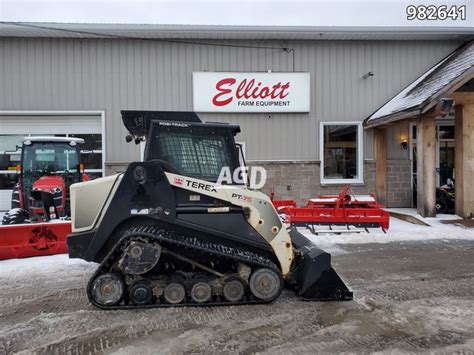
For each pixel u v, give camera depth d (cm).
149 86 1166
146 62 1164
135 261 390
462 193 952
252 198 430
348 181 1206
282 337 345
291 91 1174
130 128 471
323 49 1202
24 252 620
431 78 1080
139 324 371
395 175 1232
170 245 411
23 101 1146
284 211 847
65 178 820
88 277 528
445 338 343
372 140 1215
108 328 363
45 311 408
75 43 1150
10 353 318
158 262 425
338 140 1222
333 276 434
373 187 1214
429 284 495
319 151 1199
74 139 857
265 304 420
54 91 1151
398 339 341
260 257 430
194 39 1169
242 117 1177
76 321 380
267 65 1191
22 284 499
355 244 723
